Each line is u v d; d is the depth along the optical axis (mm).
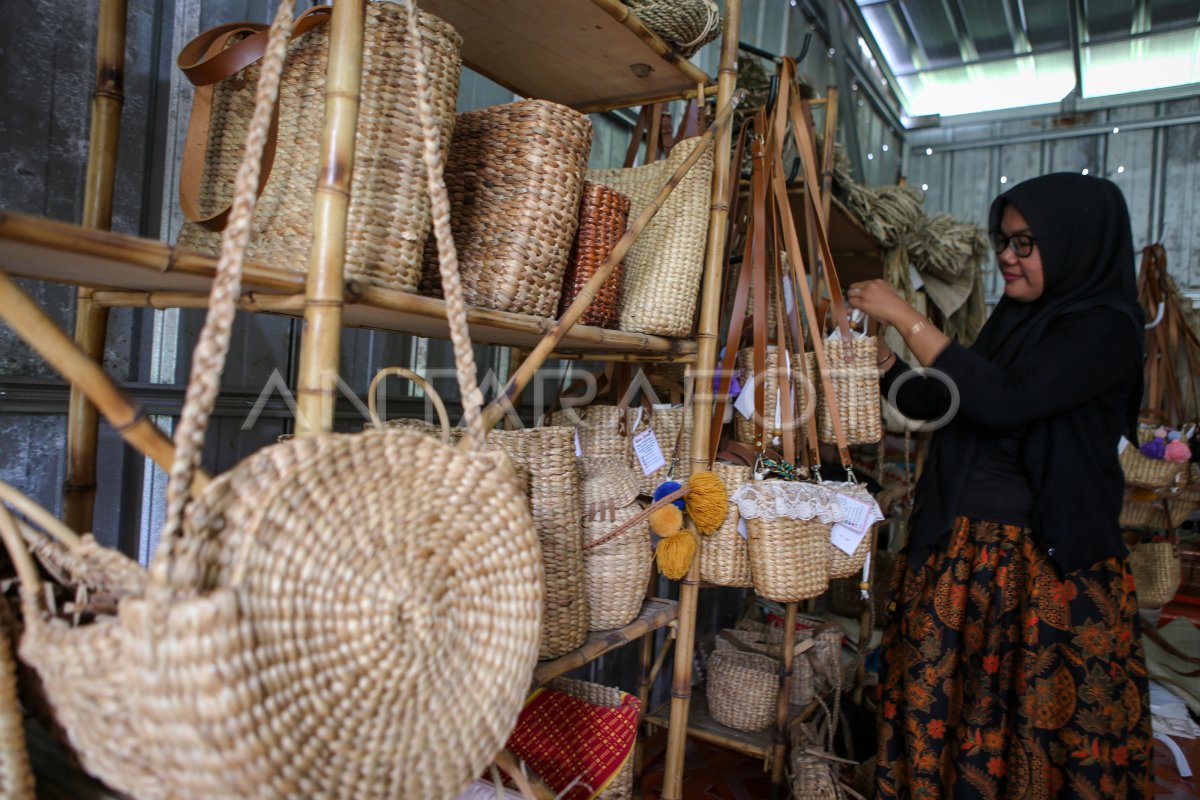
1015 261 1633
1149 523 3361
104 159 1107
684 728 1639
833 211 2506
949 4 5230
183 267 702
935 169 7008
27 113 1233
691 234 1551
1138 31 5516
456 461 722
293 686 574
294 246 925
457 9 1342
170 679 496
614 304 1490
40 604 642
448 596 692
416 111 947
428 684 665
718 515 1568
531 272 1168
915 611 1657
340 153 784
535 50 1508
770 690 2199
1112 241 1581
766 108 1943
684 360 1667
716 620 3473
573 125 1205
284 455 609
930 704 1570
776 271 1797
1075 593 1463
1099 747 1411
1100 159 6348
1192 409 4223
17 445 1256
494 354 2326
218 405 1522
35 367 1265
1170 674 3369
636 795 2207
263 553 570
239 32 1016
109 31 1104
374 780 625
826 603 3781
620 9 1318
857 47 5406
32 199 1247
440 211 795
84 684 525
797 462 1937
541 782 1111
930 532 1649
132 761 536
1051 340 1531
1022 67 6086
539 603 749
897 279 2982
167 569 522
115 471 1388
